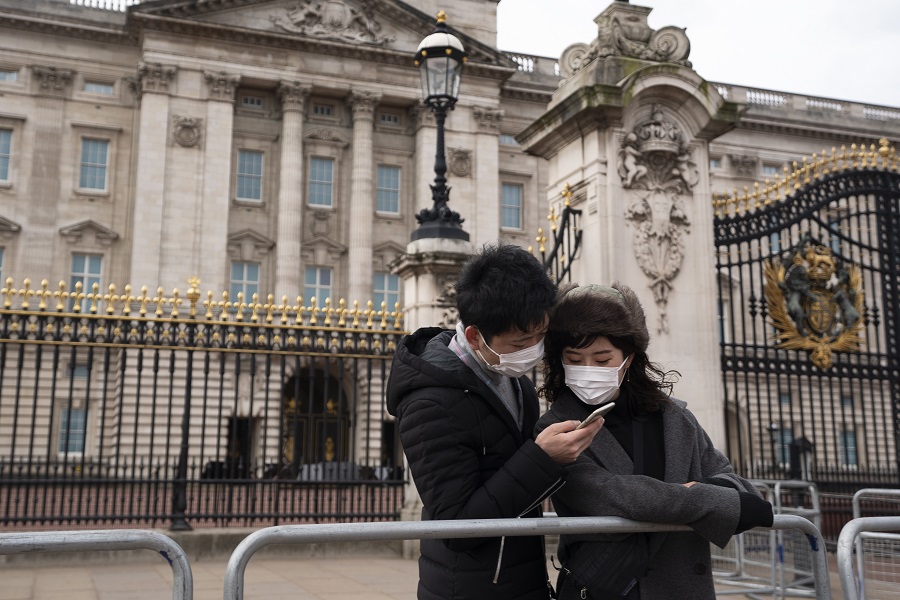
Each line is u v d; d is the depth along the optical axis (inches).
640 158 406.0
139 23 1627.7
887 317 460.8
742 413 1148.5
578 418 120.8
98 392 1336.1
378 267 1747.0
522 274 112.7
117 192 1646.2
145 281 1547.7
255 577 358.9
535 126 442.9
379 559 416.8
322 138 1756.9
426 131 1781.5
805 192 453.7
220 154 1641.2
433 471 110.8
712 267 409.7
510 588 112.7
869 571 187.3
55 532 97.6
